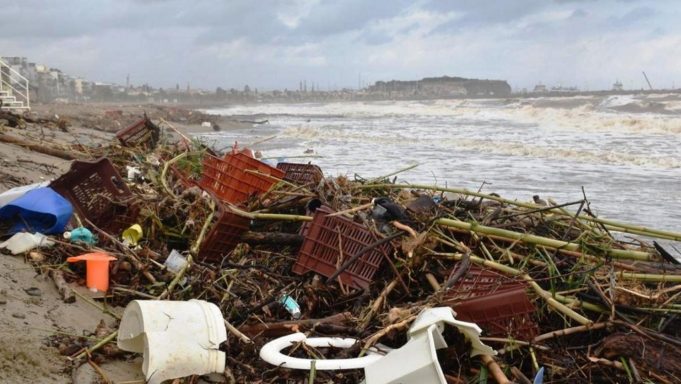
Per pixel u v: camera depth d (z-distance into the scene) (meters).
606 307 4.47
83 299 4.60
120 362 3.85
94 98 134.00
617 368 4.04
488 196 6.53
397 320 4.15
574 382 4.06
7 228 5.68
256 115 53.59
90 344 3.91
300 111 63.91
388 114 48.97
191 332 3.60
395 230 5.24
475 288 4.51
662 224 9.12
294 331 4.26
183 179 7.14
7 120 14.31
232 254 5.66
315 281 4.96
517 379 3.92
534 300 4.62
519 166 15.56
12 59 66.81
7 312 4.07
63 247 5.27
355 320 4.42
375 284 4.94
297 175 7.41
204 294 4.84
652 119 26.39
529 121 32.94
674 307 4.47
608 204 10.66
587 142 20.98
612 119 27.80
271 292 4.95
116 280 5.04
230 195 6.75
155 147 10.93
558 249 5.20
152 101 137.62
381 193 7.20
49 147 10.84
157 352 3.46
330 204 6.18
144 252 5.34
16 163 9.24
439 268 5.05
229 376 3.78
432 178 13.53
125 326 3.72
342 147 20.73
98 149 11.15
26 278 4.77
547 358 4.20
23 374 3.38
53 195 5.70
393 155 18.09
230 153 7.50
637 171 14.68
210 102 128.75
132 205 6.05
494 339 4.11
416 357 3.30
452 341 3.94
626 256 5.16
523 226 5.91
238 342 4.16
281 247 5.82
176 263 5.21
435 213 5.75
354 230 5.12
